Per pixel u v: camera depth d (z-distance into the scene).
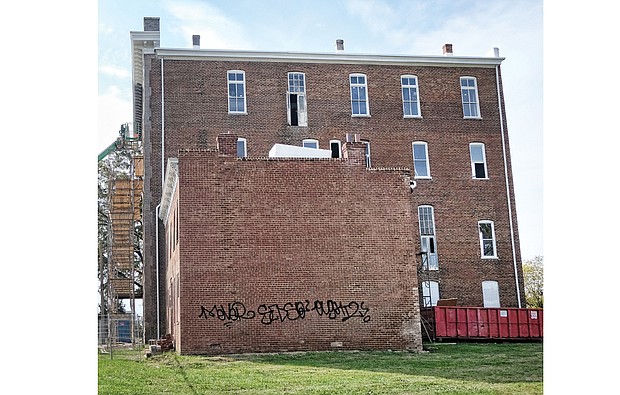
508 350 24.12
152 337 33.50
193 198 22.80
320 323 22.62
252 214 22.97
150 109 36.00
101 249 39.66
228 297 22.33
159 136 35.78
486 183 38.41
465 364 20.00
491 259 37.38
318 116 37.59
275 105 37.16
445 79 39.41
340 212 23.42
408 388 15.98
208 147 35.97
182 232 22.56
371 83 38.59
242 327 22.20
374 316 22.95
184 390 15.82
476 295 36.78
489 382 17.00
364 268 23.19
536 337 29.23
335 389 15.79
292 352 22.20
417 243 36.81
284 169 23.42
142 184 38.59
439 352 23.12
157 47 36.59
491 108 39.53
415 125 38.50
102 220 43.97
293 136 37.03
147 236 34.62
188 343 21.91
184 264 22.34
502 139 39.22
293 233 23.03
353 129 37.84
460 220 37.62
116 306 38.00
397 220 23.69
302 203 23.28
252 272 22.59
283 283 22.67
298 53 37.69
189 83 36.50
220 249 22.59
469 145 38.81
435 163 38.19
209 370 18.69
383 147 37.94
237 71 37.12
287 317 22.48
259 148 36.53
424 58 39.09
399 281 23.28
